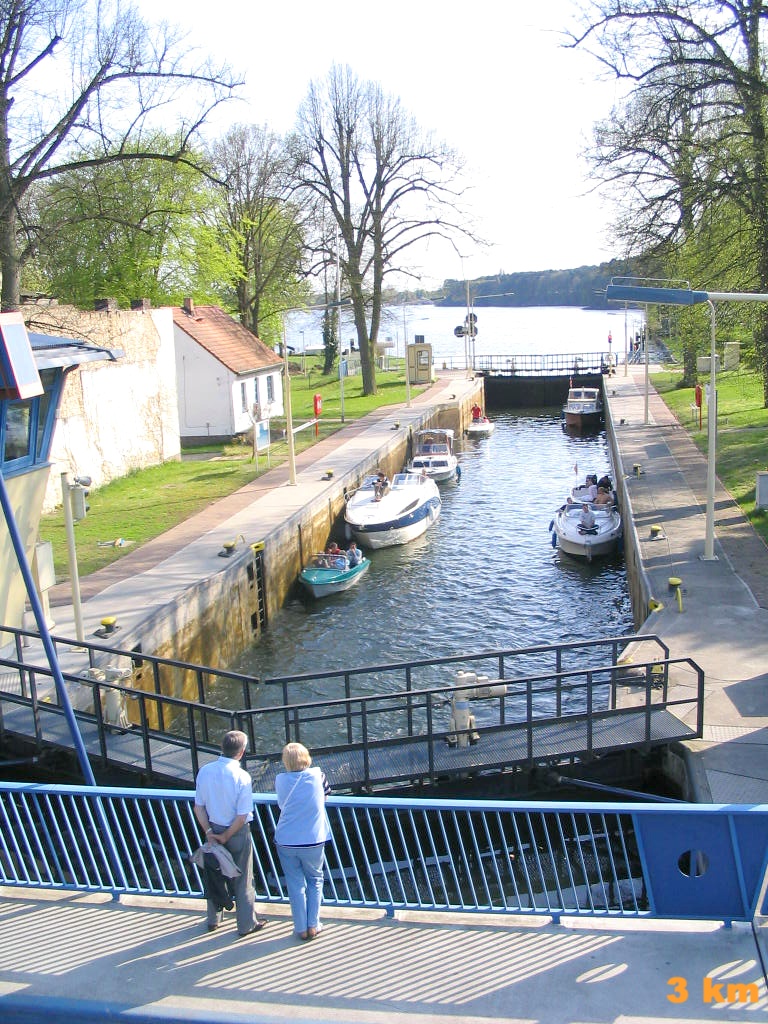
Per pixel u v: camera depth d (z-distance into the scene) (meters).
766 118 26.19
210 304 54.25
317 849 7.19
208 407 44.06
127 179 40.12
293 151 55.38
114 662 16.48
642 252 29.89
